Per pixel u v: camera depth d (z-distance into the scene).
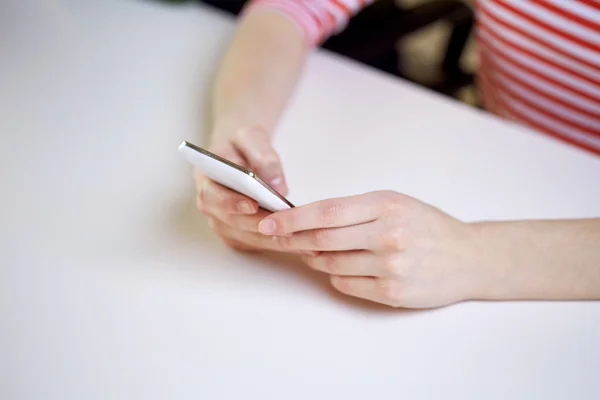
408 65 1.56
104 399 0.59
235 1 1.26
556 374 0.61
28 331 0.63
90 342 0.62
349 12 0.94
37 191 0.75
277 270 0.68
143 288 0.66
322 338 0.63
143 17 1.01
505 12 0.91
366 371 0.61
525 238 0.66
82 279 0.67
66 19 1.01
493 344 0.63
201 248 0.70
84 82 0.89
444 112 0.86
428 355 0.62
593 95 0.91
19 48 0.95
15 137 0.81
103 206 0.73
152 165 0.78
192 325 0.64
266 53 0.87
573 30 0.87
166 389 0.60
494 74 1.02
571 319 0.65
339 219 0.62
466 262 0.65
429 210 0.66
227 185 0.65
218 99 0.83
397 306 0.65
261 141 0.73
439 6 1.21
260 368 0.61
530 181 0.78
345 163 0.79
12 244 0.69
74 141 0.81
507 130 0.84
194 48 0.96
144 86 0.89
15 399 0.58
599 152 0.96
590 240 0.67
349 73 0.91
